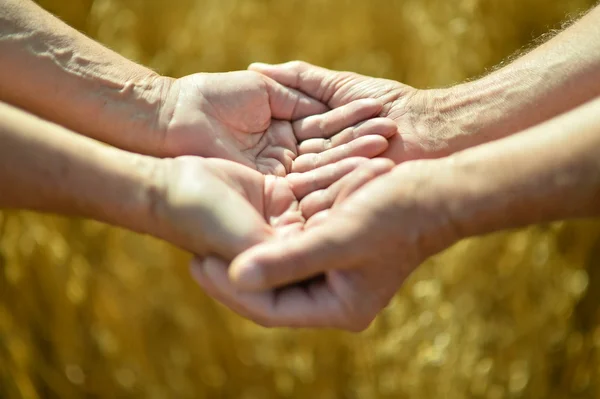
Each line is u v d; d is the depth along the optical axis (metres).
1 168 0.66
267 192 0.76
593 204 0.64
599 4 0.82
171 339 1.00
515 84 0.81
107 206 0.68
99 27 1.09
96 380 0.99
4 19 0.76
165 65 1.09
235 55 1.11
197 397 1.00
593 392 1.01
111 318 0.99
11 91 0.78
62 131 0.68
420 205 0.65
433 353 0.93
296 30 1.15
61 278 0.97
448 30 1.07
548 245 1.01
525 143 0.65
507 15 1.16
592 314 1.05
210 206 0.67
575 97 0.79
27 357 0.98
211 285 0.69
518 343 1.00
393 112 0.84
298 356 0.96
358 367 0.98
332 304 0.67
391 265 0.67
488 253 1.00
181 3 1.14
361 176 0.72
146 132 0.79
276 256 0.64
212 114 0.80
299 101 0.84
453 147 0.82
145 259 0.98
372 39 1.18
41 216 0.98
